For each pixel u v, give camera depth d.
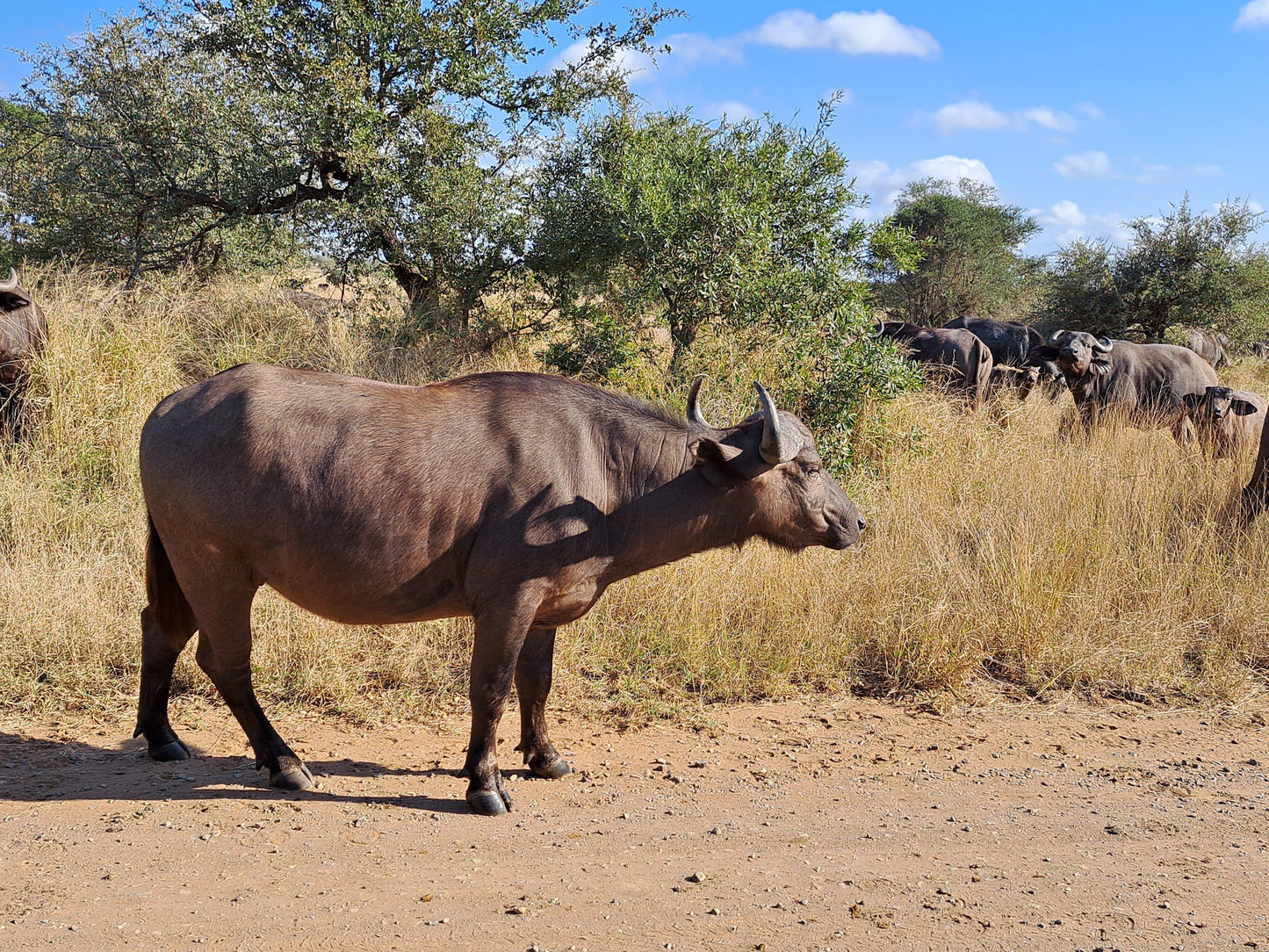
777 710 6.48
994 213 35.75
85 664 6.24
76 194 13.12
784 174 10.41
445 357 11.38
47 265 12.16
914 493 9.22
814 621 7.22
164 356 10.14
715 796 5.12
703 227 10.13
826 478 5.58
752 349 10.27
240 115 12.27
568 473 4.93
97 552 7.41
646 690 6.55
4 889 3.81
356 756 5.46
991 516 8.81
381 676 6.48
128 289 12.37
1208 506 9.35
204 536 4.70
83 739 5.54
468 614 5.13
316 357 10.88
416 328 11.77
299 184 12.64
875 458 10.16
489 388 5.07
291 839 4.39
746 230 9.88
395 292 13.12
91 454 8.84
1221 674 7.04
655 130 11.49
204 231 13.02
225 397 4.73
